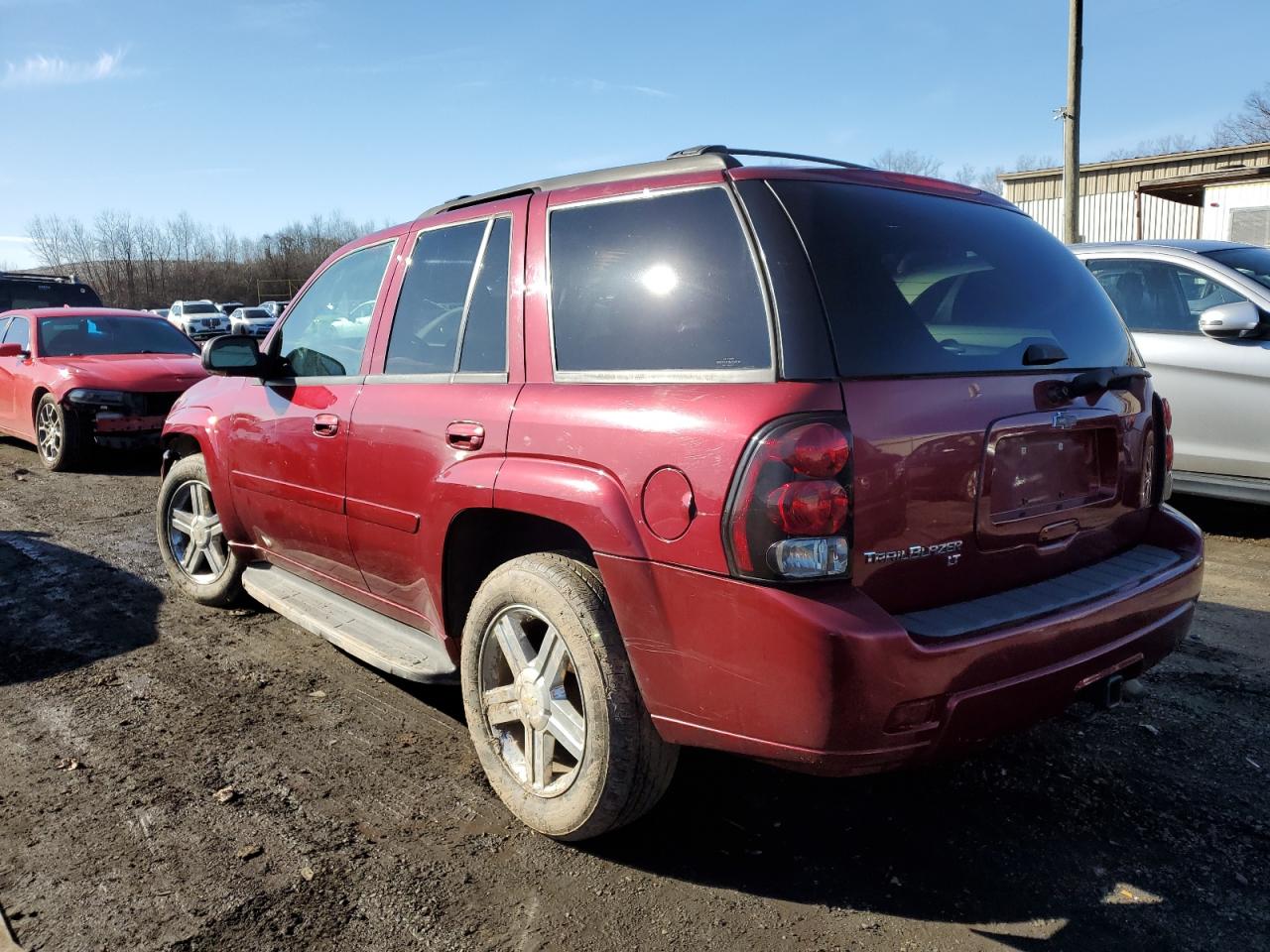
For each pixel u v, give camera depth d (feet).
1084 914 8.00
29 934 7.84
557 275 9.50
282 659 14.05
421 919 8.03
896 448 7.38
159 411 30.07
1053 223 84.94
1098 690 8.57
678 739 7.97
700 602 7.46
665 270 8.46
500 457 9.28
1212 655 13.51
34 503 25.22
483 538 10.19
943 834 9.26
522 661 9.31
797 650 6.96
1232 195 62.95
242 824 9.52
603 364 8.73
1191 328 19.86
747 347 7.62
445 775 10.53
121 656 14.17
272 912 8.13
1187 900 8.17
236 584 15.85
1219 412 19.13
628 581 7.93
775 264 7.70
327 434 11.98
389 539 11.01
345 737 11.49
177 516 16.83
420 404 10.52
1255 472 18.81
